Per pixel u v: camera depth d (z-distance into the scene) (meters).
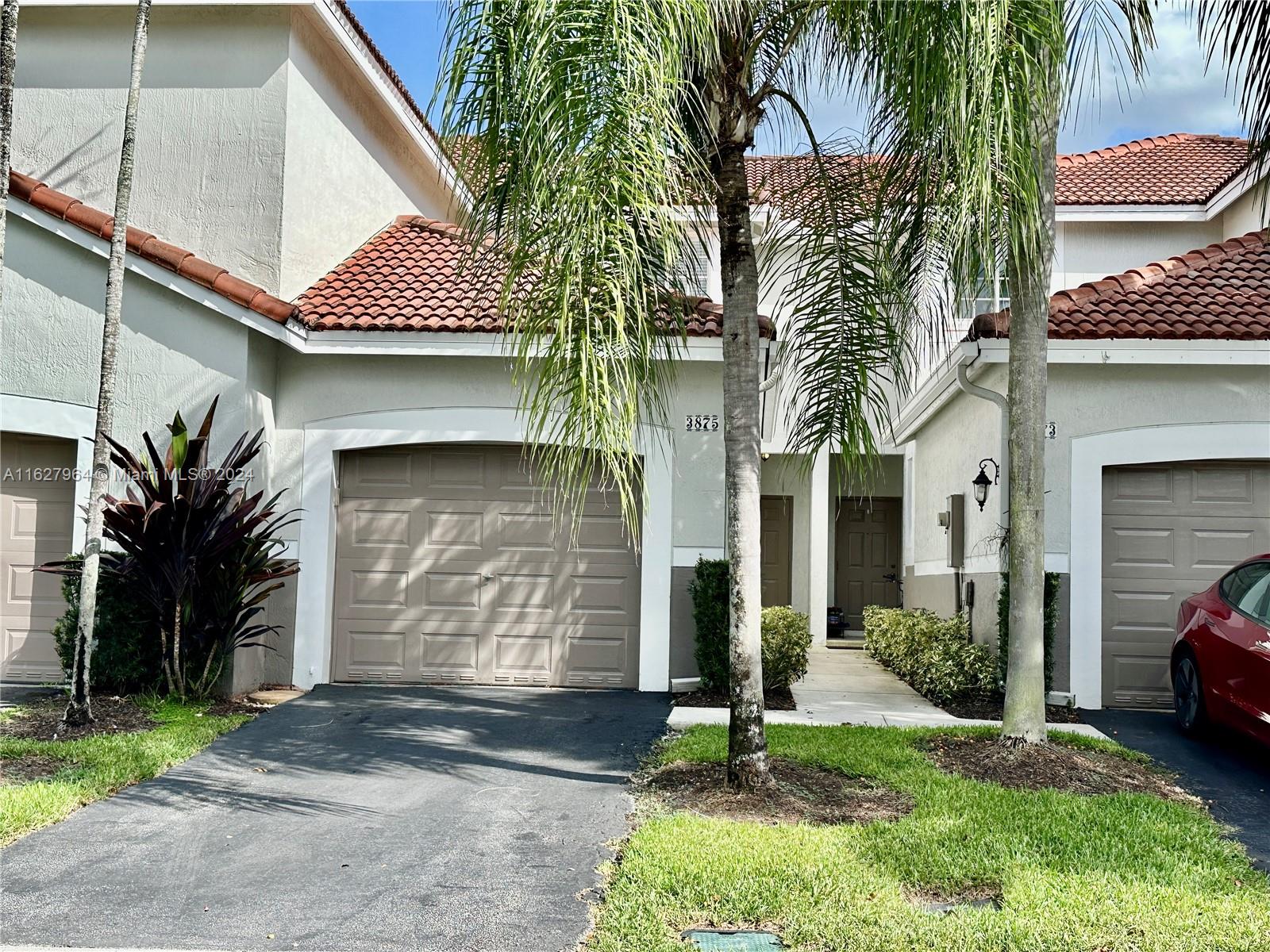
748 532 6.82
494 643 10.80
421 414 10.70
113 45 11.35
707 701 9.86
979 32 5.41
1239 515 10.25
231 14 11.15
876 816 6.40
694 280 6.76
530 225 5.49
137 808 6.52
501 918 4.90
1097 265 15.52
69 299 10.38
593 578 10.78
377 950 4.54
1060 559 10.13
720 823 6.10
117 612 9.35
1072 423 10.22
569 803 6.74
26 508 10.54
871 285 7.63
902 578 17.83
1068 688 10.05
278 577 9.70
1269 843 6.29
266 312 9.86
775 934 4.68
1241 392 10.09
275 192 10.91
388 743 8.27
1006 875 5.31
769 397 15.82
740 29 6.56
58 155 11.34
